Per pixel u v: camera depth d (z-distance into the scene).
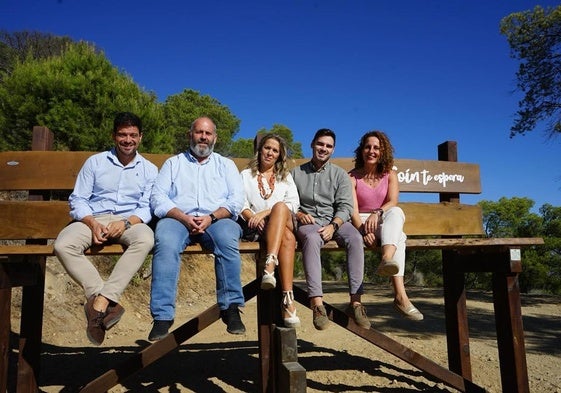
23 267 3.57
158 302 3.07
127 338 6.43
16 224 4.07
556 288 15.28
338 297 10.66
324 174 3.98
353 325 3.78
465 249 4.43
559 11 12.12
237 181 3.70
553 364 5.49
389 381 4.48
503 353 3.95
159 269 3.12
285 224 3.35
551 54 12.85
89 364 4.91
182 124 18.25
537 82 13.09
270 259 3.18
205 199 3.59
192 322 3.46
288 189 3.90
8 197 8.52
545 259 15.67
